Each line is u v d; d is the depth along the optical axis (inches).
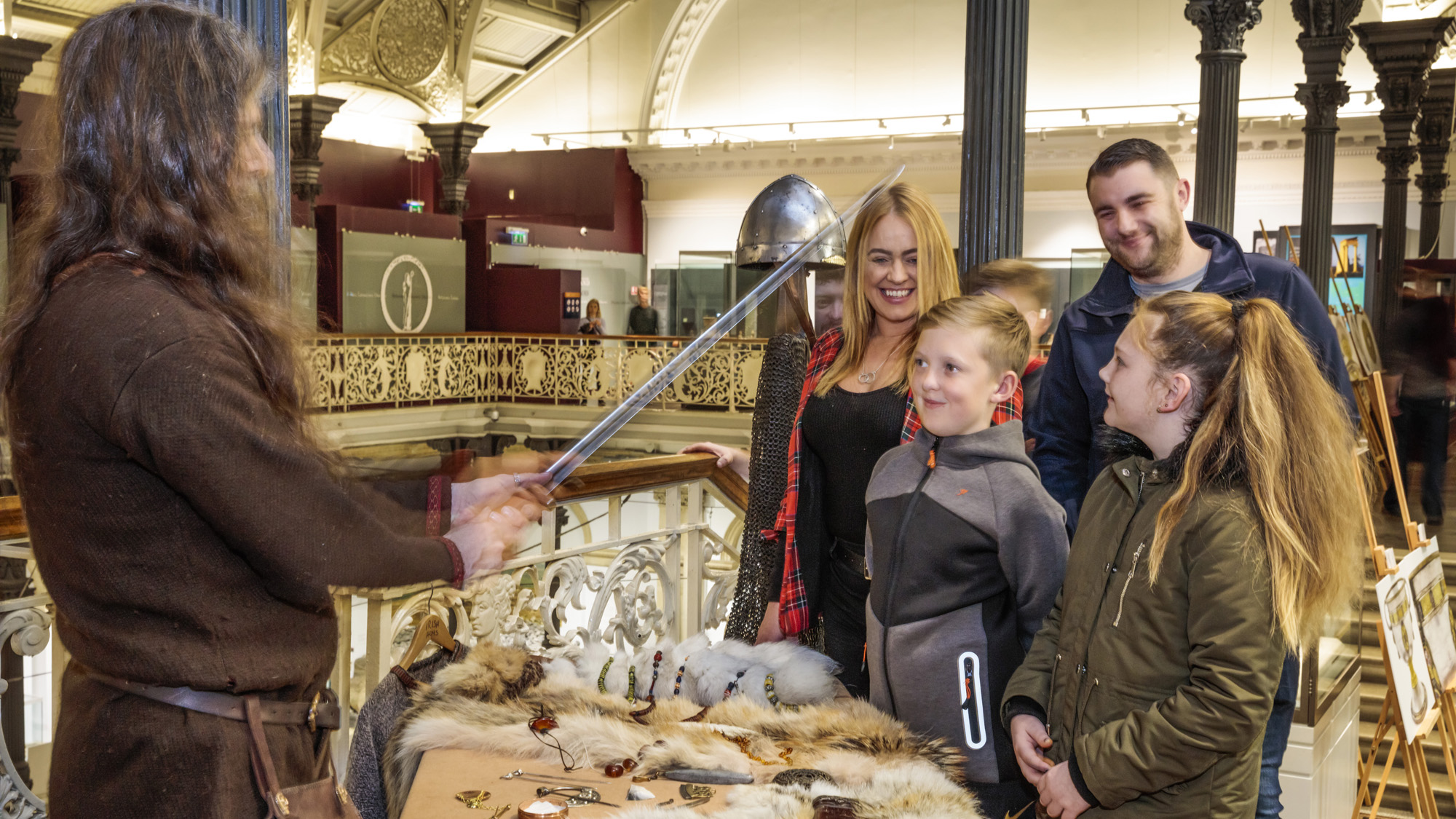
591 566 426.3
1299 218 610.9
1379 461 217.0
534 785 55.0
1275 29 621.6
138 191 41.2
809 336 92.9
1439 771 188.9
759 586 89.2
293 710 44.7
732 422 548.4
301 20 632.4
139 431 38.8
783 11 745.6
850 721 61.4
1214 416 61.9
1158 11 647.1
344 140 740.7
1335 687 118.9
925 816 49.6
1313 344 81.8
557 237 726.5
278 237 62.7
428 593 93.7
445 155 767.1
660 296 639.8
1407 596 118.0
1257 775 63.5
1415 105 485.1
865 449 79.4
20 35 522.0
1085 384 89.7
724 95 770.2
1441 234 584.7
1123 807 61.8
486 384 624.1
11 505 73.9
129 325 39.4
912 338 78.1
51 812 42.7
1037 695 66.8
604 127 800.3
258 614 42.8
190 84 42.1
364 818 64.2
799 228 91.0
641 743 58.6
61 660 82.8
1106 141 642.8
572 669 67.9
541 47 793.6
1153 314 65.2
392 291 606.2
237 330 42.0
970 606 69.6
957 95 708.0
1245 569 58.7
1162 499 63.0
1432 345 258.5
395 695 66.5
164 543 40.8
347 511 42.5
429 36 746.2
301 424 44.0
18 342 41.6
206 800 41.1
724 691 67.5
